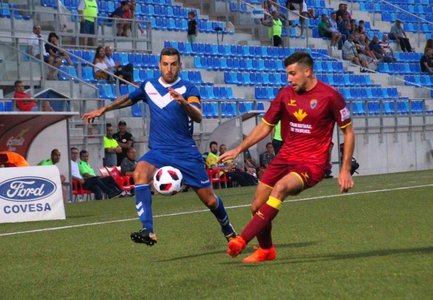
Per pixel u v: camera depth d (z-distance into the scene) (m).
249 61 42.94
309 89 11.00
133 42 38.47
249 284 9.48
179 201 24.17
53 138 26.95
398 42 52.22
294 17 48.09
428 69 50.84
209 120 35.12
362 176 34.25
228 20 45.59
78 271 11.18
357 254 11.52
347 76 45.88
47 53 32.41
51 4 37.12
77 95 31.28
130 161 29.61
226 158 11.27
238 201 22.84
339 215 17.19
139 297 9.09
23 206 19.83
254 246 12.69
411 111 41.91
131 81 35.28
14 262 12.44
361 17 53.25
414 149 41.47
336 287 9.02
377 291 8.73
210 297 8.83
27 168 19.97
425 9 57.56
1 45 30.16
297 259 11.30
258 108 37.09
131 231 16.12
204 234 14.94
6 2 35.69
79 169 28.34
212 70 41.19
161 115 12.15
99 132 30.16
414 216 16.42
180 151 12.12
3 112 25.62
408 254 11.29
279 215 17.69
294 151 11.09
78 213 21.75
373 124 39.41
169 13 43.00
